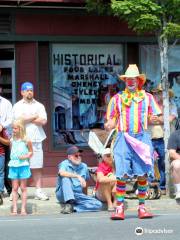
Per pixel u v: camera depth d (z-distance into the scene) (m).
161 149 15.55
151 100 11.89
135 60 17.80
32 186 16.59
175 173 14.29
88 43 17.47
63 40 17.12
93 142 15.59
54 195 15.48
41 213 13.77
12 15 16.80
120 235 10.38
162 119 15.47
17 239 10.26
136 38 17.58
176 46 17.89
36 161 14.63
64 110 17.41
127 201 14.23
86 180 14.03
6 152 14.70
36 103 14.96
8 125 14.70
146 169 11.77
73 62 17.44
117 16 16.66
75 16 17.19
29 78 17.03
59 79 17.36
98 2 16.05
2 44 17.20
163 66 15.27
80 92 17.53
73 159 13.73
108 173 13.81
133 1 14.38
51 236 10.44
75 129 17.50
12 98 17.31
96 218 12.42
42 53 17.25
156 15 14.78
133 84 11.84
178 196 14.29
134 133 11.76
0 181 14.35
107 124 11.96
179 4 14.58
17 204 13.91
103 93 17.67
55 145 17.31
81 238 10.18
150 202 14.27
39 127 14.87
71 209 13.52
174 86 18.08
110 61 17.67
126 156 11.75
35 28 16.95
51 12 17.00
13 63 17.25
